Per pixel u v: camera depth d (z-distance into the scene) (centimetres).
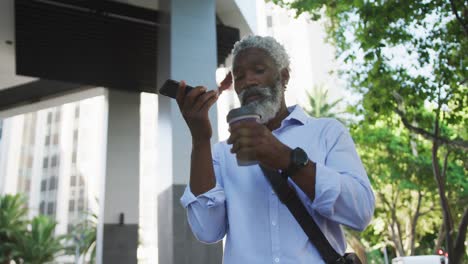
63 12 796
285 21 5894
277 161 108
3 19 944
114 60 952
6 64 1178
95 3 789
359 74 1093
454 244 1044
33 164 8631
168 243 576
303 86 5262
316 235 121
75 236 4903
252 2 962
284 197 123
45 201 8438
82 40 866
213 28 685
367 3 940
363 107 1141
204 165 132
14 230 4241
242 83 137
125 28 848
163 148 628
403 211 2420
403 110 1078
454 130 1532
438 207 2073
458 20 884
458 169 1730
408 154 1789
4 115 1379
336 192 111
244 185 135
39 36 854
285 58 142
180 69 647
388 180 1969
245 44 140
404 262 1349
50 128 8881
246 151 105
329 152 133
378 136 1811
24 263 4222
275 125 147
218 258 578
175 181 590
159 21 713
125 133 1083
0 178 8112
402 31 982
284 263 121
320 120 141
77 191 8400
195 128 124
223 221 142
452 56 988
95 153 8544
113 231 1016
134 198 1054
